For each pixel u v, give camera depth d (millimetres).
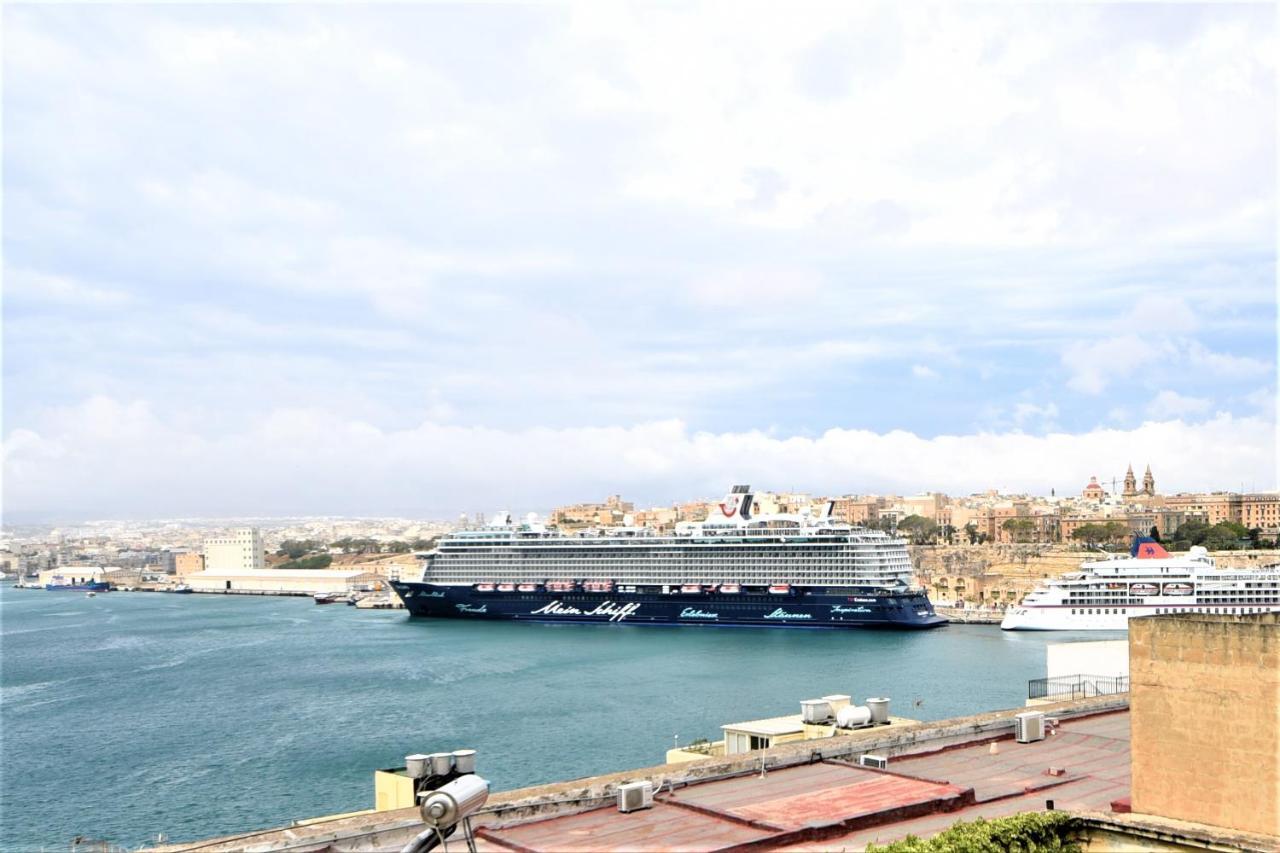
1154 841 32156
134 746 140375
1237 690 31750
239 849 33156
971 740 52000
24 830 102562
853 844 35562
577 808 39281
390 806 52500
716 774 44000
